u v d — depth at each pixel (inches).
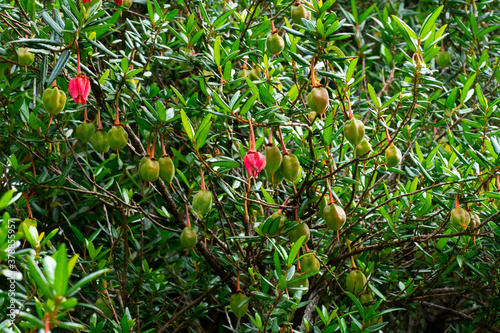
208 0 48.6
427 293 47.4
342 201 43.3
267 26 43.6
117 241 44.1
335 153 44.8
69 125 48.3
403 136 45.9
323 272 41.8
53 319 29.0
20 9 39.4
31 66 40.9
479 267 43.8
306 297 42.2
